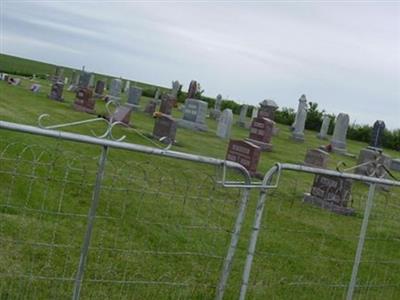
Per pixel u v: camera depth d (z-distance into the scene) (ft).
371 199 18.44
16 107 69.51
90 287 17.70
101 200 26.91
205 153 57.88
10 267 17.97
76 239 21.62
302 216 34.14
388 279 25.26
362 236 18.80
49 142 40.40
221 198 29.17
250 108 144.77
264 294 20.15
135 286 18.47
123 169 32.50
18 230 21.26
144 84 272.31
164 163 40.29
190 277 20.21
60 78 149.48
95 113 76.84
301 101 96.27
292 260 24.84
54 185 27.68
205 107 79.66
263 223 29.37
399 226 36.70
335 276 23.97
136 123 73.51
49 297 16.47
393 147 129.90
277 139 92.12
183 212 26.00
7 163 29.99
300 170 16.11
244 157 48.73
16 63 274.98
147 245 22.71
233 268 21.71
